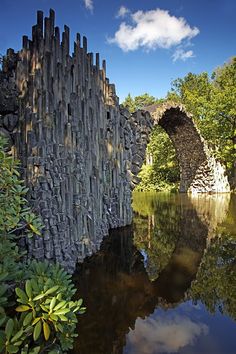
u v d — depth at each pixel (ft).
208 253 18.33
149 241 21.16
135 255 17.88
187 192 60.34
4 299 5.34
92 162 18.98
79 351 8.63
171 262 16.65
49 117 14.07
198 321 10.55
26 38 14.32
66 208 15.07
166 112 39.75
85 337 9.36
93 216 18.07
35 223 7.70
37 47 14.30
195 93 61.05
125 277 14.33
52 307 5.04
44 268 6.75
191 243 20.67
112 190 24.85
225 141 57.31
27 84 13.83
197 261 16.84
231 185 60.49
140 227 25.98
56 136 14.58
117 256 17.63
